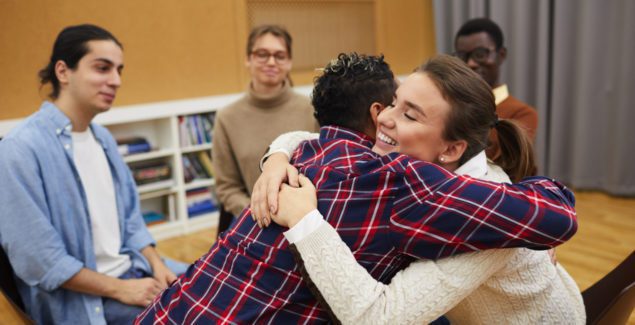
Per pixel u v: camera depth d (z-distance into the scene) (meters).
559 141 4.60
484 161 1.01
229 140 2.42
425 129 0.93
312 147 1.10
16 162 1.56
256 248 0.98
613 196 4.32
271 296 0.95
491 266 0.91
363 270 0.88
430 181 0.89
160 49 3.96
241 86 4.38
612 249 3.20
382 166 0.93
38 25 3.50
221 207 2.42
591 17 4.22
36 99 3.56
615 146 4.26
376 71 1.14
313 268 0.88
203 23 4.13
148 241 1.95
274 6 4.49
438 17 5.25
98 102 1.74
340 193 0.94
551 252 1.16
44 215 1.59
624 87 4.14
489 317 1.11
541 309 1.08
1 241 1.58
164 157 4.00
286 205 0.93
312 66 4.80
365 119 1.14
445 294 0.88
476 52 2.62
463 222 0.85
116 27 3.76
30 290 1.67
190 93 4.14
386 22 5.22
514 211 0.84
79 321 1.66
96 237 1.79
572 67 4.47
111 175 1.90
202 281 1.04
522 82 4.75
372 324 0.86
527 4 4.62
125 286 1.70
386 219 0.91
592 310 1.35
